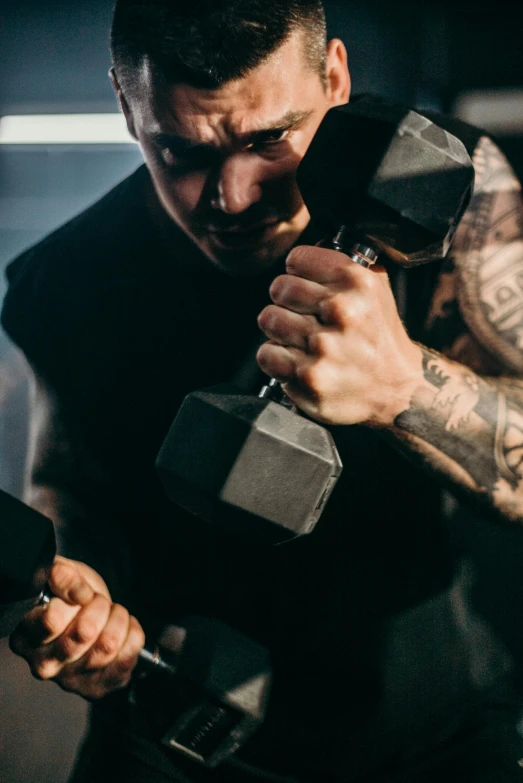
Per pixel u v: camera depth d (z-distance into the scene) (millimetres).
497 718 1199
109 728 1232
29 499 1419
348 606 1198
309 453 850
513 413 972
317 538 1187
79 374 1332
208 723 1041
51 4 3461
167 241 1239
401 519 1176
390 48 3221
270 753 1225
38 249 1387
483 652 1263
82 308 1314
